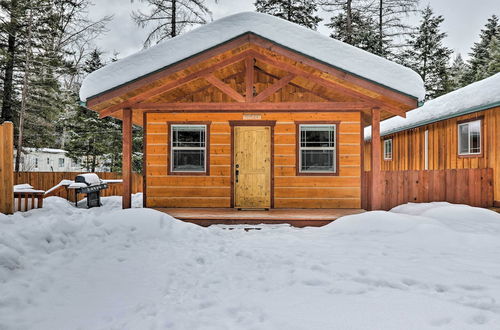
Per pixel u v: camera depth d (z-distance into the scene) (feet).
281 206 27.32
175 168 27.86
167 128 27.73
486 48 97.50
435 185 25.55
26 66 51.37
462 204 24.81
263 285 10.73
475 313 8.34
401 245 16.02
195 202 27.58
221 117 27.76
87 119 61.16
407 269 12.18
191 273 12.02
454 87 81.56
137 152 60.13
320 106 23.34
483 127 28.43
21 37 52.21
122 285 10.75
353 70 21.07
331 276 11.50
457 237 16.62
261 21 21.40
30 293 9.61
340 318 8.20
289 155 27.50
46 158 96.02
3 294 9.24
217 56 22.08
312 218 22.13
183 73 22.65
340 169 27.14
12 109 52.80
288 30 21.35
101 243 14.89
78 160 64.34
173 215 22.84
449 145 33.58
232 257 14.14
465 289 10.21
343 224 20.18
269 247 15.70
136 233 16.76
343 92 23.00
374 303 9.12
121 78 21.57
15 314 8.49
